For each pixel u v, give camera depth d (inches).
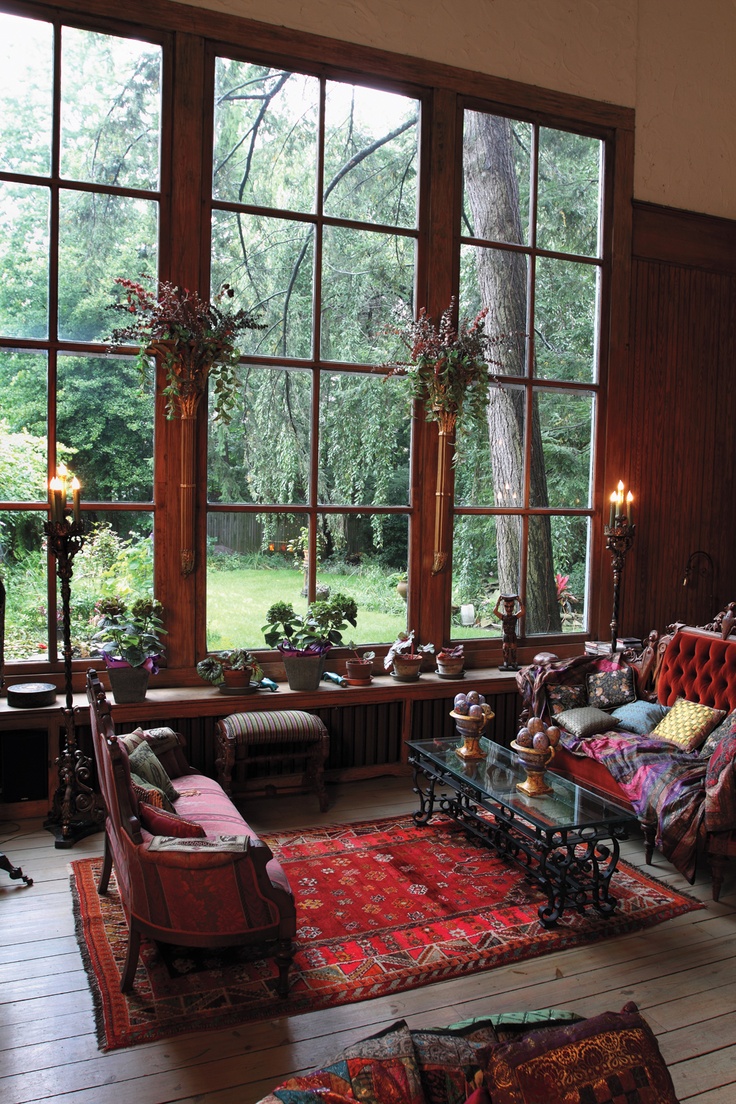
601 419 224.8
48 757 163.9
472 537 212.5
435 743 171.2
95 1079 92.6
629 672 190.5
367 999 108.4
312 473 195.2
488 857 153.0
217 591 187.8
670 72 228.8
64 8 167.6
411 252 202.8
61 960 116.6
